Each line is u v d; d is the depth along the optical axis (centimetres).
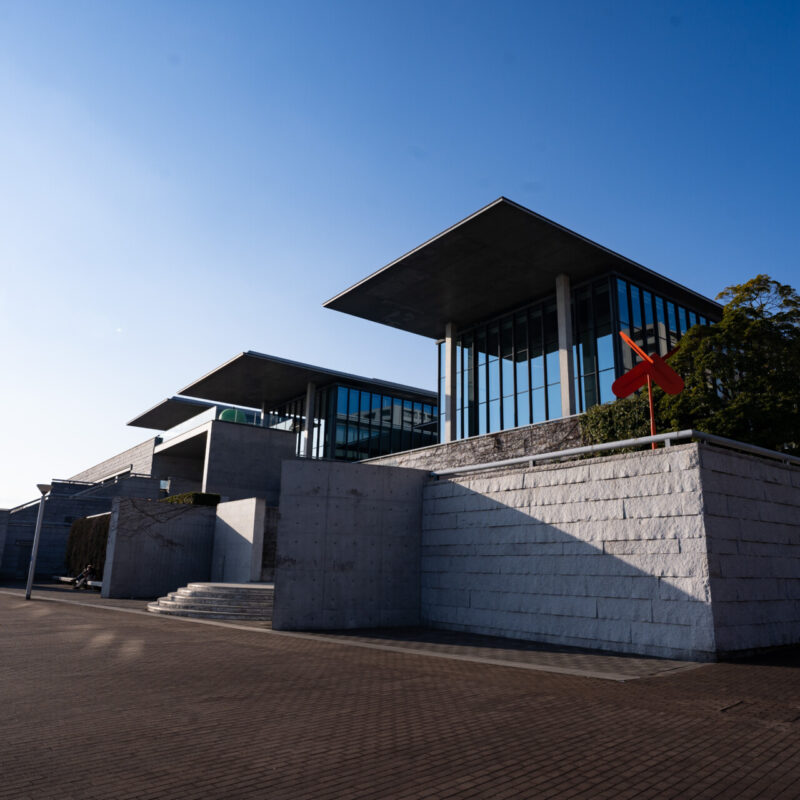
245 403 5122
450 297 3259
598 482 1209
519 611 1316
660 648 1056
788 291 2159
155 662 998
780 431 1947
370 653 1104
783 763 502
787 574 1152
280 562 1484
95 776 467
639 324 2969
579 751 533
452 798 429
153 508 2784
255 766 493
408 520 1606
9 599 2436
